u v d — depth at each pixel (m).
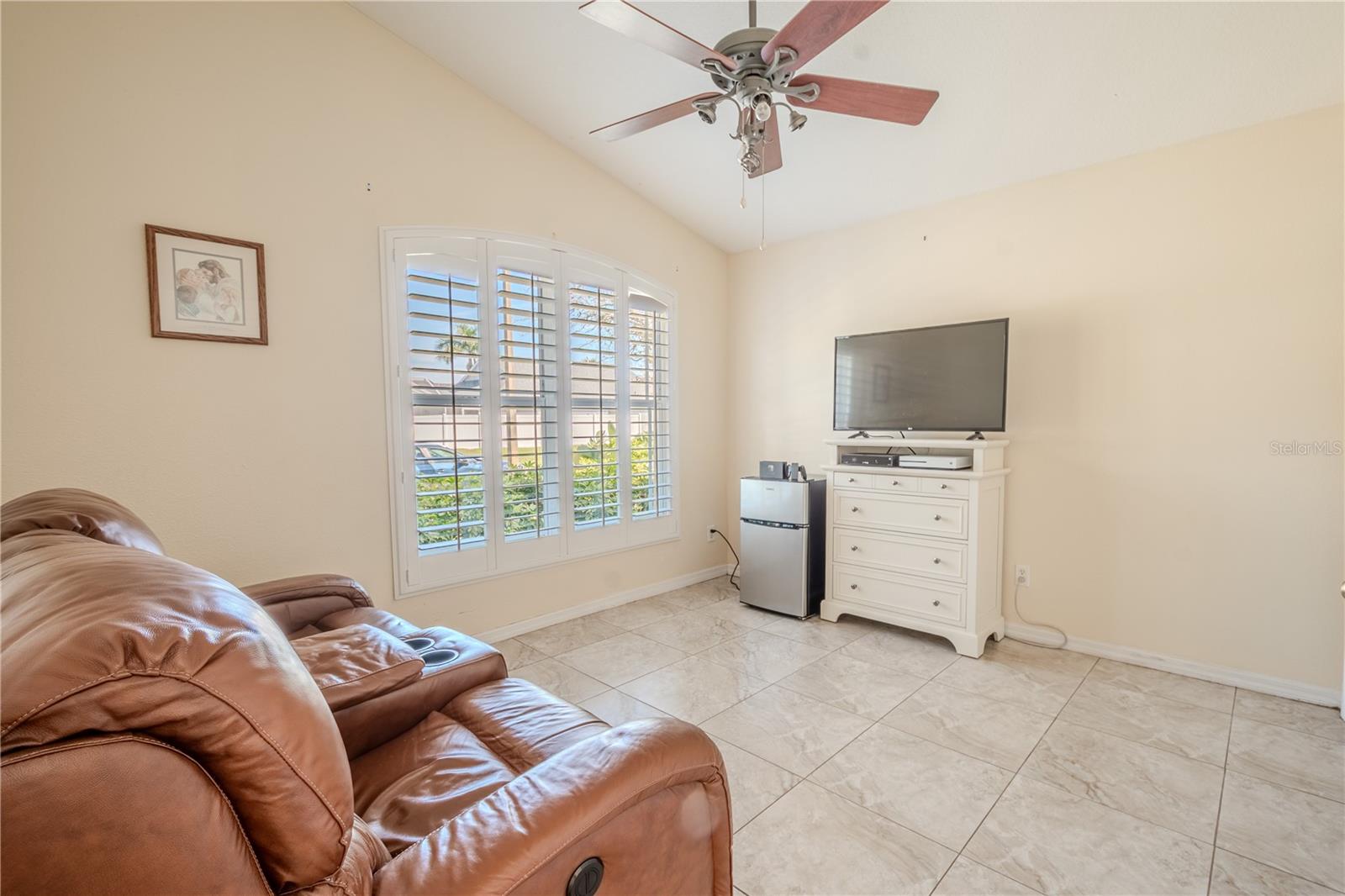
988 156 2.89
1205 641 2.63
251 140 2.34
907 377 3.26
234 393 2.32
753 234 4.10
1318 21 1.96
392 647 1.51
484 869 0.72
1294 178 2.38
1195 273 2.60
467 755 1.28
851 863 1.55
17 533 1.01
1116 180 2.79
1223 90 2.29
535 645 3.10
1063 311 2.94
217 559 2.29
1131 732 2.18
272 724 0.58
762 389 4.34
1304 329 2.38
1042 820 1.71
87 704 0.49
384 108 2.71
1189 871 1.51
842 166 3.13
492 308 3.07
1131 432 2.78
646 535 3.93
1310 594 2.40
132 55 2.07
